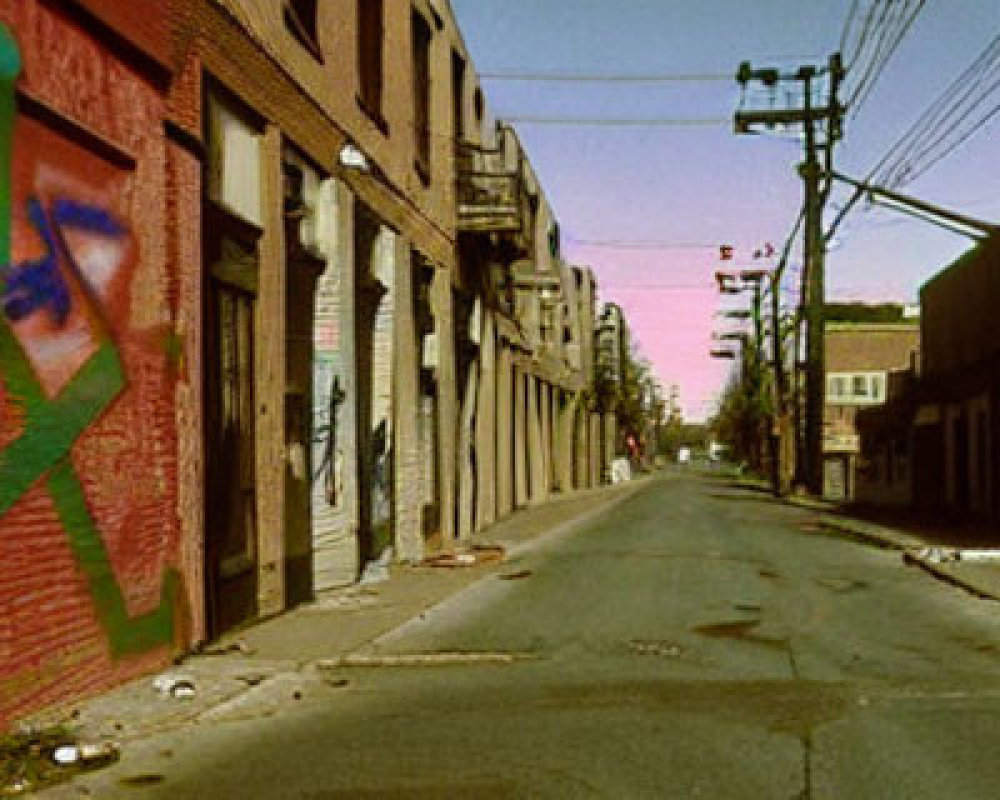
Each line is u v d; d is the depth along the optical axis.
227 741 7.21
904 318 71.31
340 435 15.13
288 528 13.45
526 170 37.66
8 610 6.99
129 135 8.84
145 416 9.07
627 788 6.07
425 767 6.54
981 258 28.56
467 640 11.10
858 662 9.84
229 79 11.19
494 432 30.05
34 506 7.33
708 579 16.41
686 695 8.49
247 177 11.97
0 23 7.02
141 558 8.94
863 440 49.44
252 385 12.07
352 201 15.66
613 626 11.95
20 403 7.17
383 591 14.98
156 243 9.34
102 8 8.28
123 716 7.62
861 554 20.78
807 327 41.19
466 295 25.94
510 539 25.06
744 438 105.56
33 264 7.39
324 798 5.96
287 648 10.50
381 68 17.91
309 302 14.55
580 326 61.88
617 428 86.44
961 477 32.06
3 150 7.05
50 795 6.04
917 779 6.23
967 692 8.55
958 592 14.95
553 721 7.68
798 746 6.94
